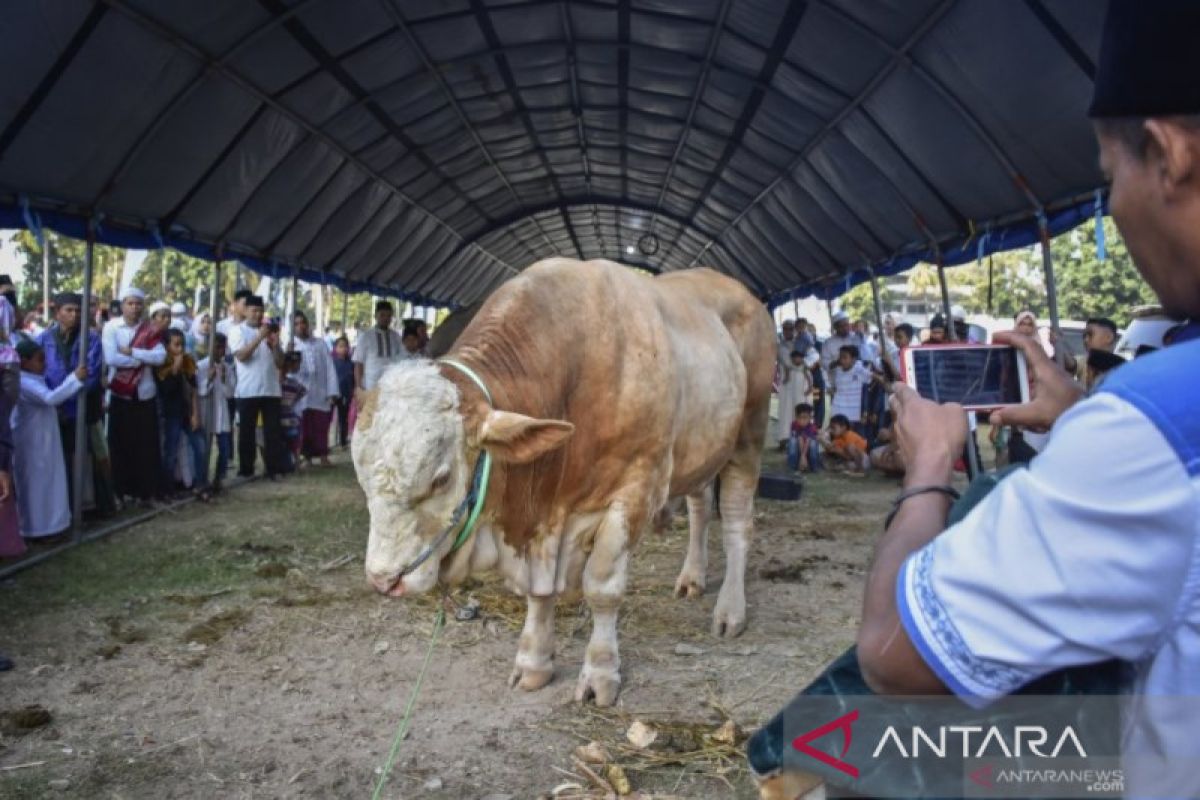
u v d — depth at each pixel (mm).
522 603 5637
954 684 916
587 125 13227
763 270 18016
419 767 3588
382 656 4816
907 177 8742
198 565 6605
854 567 6648
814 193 11461
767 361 5625
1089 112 1015
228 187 8945
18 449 6781
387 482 3125
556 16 8875
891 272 11469
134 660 4742
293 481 10703
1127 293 29844
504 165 14922
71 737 3854
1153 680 905
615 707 4137
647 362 4051
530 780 3488
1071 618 863
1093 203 6719
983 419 1661
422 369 3334
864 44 7129
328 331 20203
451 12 8359
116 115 6629
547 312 3863
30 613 5473
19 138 6062
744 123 10789
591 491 4055
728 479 5402
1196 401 848
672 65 9773
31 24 5336
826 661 4723
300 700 4250
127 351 8305
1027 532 881
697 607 5625
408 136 11539
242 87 7715
